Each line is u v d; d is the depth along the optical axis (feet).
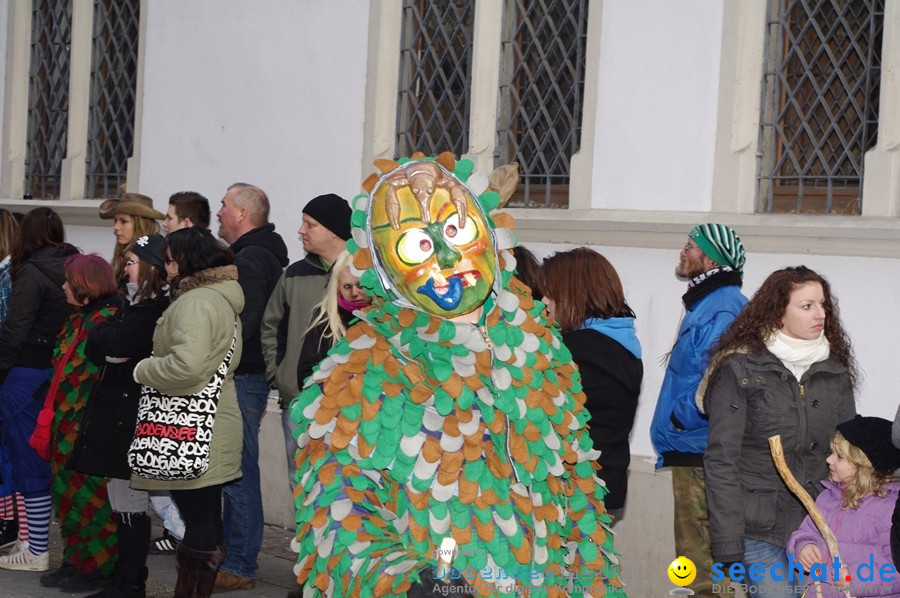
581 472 9.00
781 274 12.40
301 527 7.91
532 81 20.57
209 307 14.46
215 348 14.51
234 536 17.99
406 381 8.12
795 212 17.39
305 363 15.62
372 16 22.36
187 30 25.82
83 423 15.81
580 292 13.64
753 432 12.20
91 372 17.38
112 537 17.72
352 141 22.72
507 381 8.30
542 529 8.38
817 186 17.21
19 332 18.40
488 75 20.89
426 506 7.97
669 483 17.58
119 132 28.43
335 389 8.14
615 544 18.16
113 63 28.68
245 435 17.88
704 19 17.80
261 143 24.27
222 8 25.09
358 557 7.38
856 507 11.25
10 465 19.44
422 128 22.29
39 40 30.96
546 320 9.05
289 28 23.84
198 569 15.07
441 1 21.97
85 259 17.49
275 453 22.95
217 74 25.17
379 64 22.30
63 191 29.30
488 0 20.85
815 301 12.16
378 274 8.27
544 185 20.42
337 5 23.02
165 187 26.20
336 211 16.39
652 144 18.35
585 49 19.57
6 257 20.06
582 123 19.27
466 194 8.39
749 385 12.15
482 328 8.41
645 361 18.12
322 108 23.25
